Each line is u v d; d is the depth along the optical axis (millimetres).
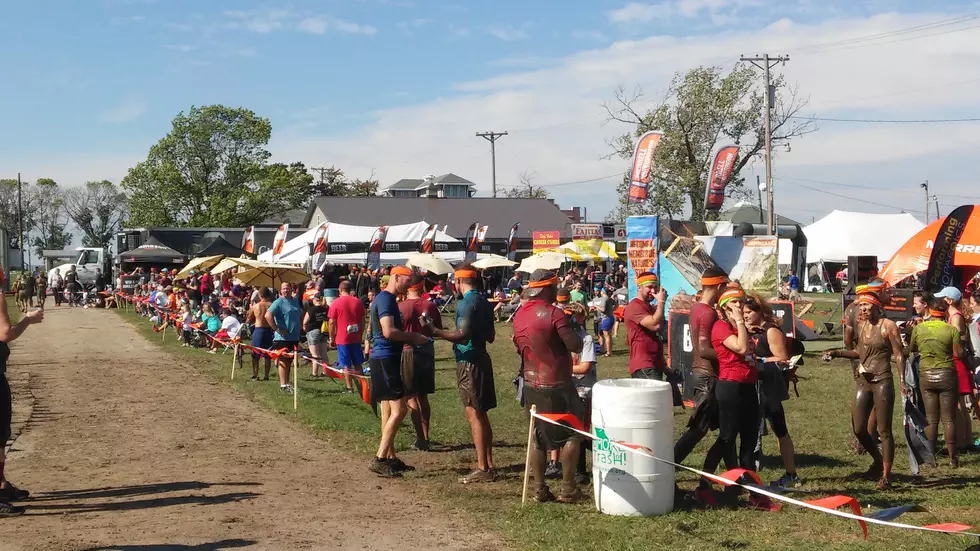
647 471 6883
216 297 30000
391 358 8594
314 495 7836
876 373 8031
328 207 65875
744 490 7398
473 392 8297
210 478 8547
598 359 20125
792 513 6988
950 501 7469
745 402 7324
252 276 24922
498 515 7074
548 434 7375
